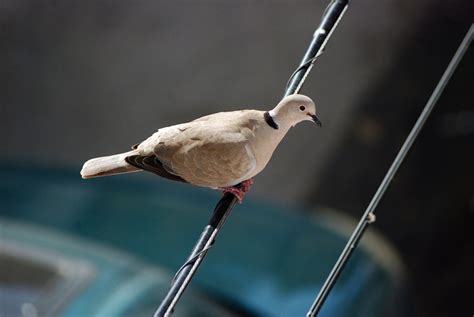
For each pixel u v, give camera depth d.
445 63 17.73
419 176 15.44
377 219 14.71
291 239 10.51
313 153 15.95
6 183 11.02
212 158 6.25
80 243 9.80
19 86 17.94
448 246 14.23
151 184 11.14
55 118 17.27
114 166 6.48
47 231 10.06
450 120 16.42
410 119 16.52
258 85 17.56
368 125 16.42
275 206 11.02
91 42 18.86
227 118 6.39
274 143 6.31
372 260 10.31
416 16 18.86
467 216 14.67
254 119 6.31
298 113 6.21
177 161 6.34
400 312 10.23
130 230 10.44
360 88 17.27
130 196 10.90
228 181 6.31
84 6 19.70
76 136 16.91
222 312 9.38
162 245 10.28
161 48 18.64
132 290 9.11
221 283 9.95
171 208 10.77
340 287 9.89
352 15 18.83
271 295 9.87
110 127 17.00
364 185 15.32
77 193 10.89
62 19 19.44
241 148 6.23
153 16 19.42
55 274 9.33
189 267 5.38
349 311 9.70
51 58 18.52
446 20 18.70
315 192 15.25
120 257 9.61
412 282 13.64
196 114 17.06
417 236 14.41
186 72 17.98
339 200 15.09
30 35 19.08
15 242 9.69
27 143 16.78
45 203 10.70
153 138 6.48
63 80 18.03
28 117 17.30
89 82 17.97
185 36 18.84
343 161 15.75
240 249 10.36
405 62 17.77
